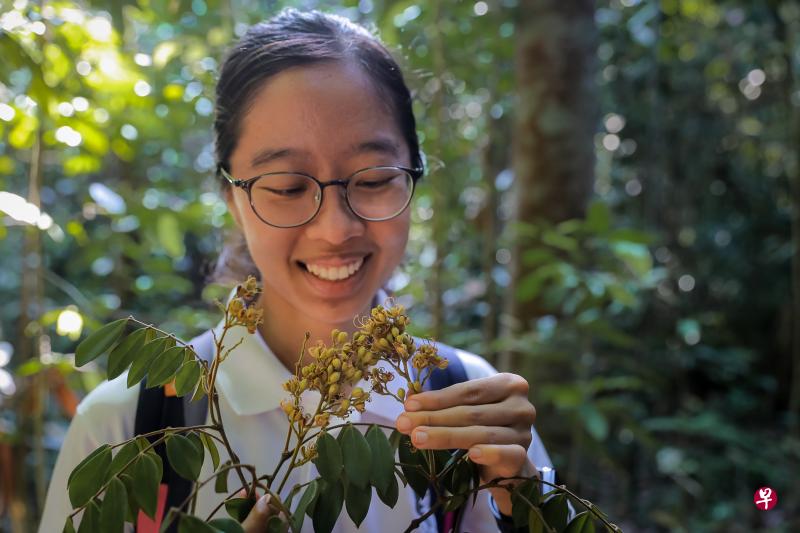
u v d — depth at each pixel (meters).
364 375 0.38
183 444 0.37
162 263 1.31
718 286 2.58
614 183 2.32
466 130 1.64
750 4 2.06
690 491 1.76
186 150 1.67
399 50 0.71
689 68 2.24
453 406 0.40
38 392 0.93
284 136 0.49
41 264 0.99
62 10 0.89
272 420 0.53
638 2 1.79
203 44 1.31
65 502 0.54
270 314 0.57
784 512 1.75
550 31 1.27
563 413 1.20
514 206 1.33
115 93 1.02
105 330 0.40
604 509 1.74
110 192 1.02
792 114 2.20
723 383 2.57
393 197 0.52
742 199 2.51
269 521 0.36
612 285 1.11
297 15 0.55
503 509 0.46
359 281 0.52
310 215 0.50
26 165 1.53
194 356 0.40
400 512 0.53
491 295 1.45
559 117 1.27
